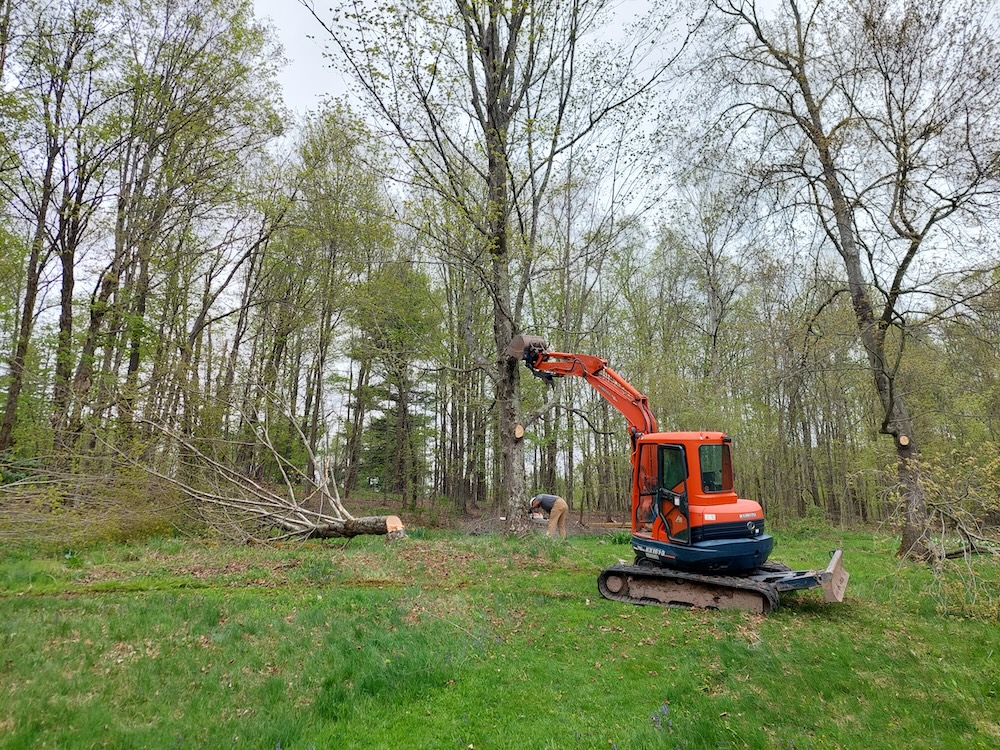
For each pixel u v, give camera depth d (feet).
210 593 24.57
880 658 18.25
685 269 87.56
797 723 14.28
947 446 28.84
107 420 42.04
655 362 66.39
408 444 73.97
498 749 13.00
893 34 30.89
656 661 18.13
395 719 14.34
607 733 13.62
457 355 62.90
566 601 25.35
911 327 31.89
